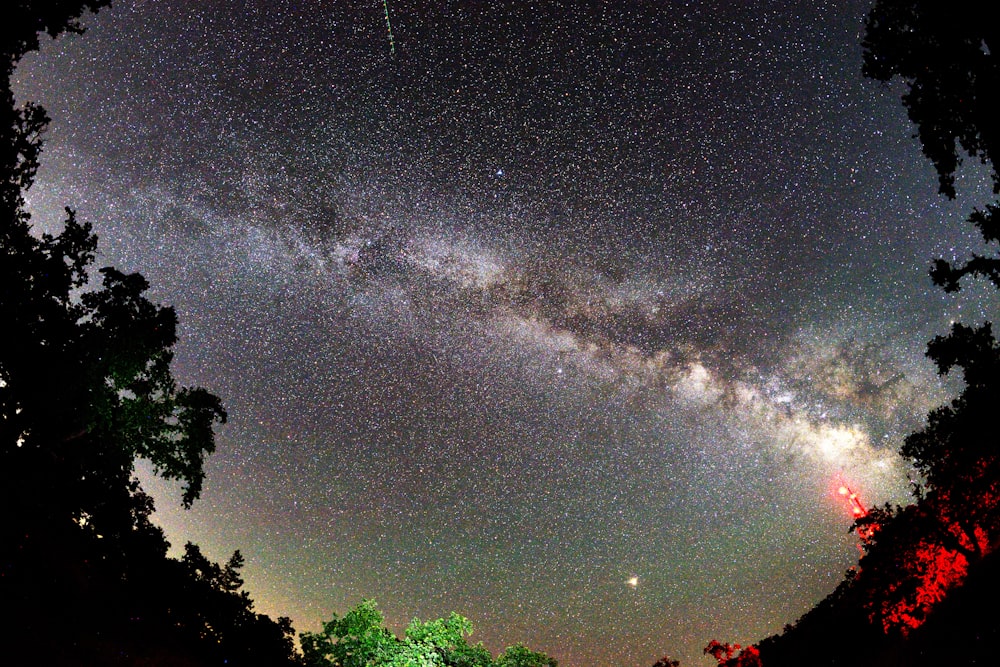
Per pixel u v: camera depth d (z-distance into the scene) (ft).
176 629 37.73
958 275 28.73
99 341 36.99
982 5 28.14
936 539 37.37
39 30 35.94
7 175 35.63
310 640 51.88
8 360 34.86
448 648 55.98
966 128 29.68
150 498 40.60
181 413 40.42
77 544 36.37
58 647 29.27
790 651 54.29
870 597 41.60
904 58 30.27
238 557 42.68
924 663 33.14
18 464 35.01
